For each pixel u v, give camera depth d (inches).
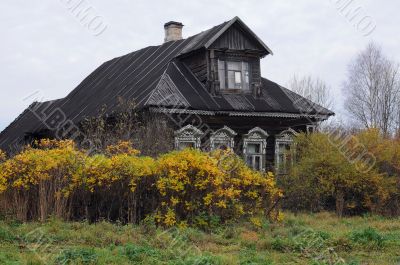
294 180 858.8
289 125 1101.7
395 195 847.7
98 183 589.3
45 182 579.5
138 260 433.4
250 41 1096.2
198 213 597.6
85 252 433.7
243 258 461.1
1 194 580.7
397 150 852.6
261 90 1095.0
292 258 480.7
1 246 462.6
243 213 625.9
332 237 555.5
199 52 1074.1
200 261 425.7
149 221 571.8
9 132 1592.0
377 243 544.1
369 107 1819.6
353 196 849.5
